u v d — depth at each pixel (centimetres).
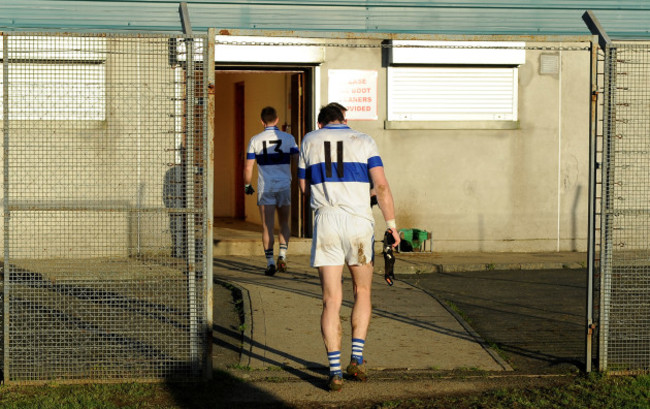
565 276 988
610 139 563
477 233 1143
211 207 541
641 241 710
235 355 618
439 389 541
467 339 664
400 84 1112
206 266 544
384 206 547
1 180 909
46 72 555
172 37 525
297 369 580
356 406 511
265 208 934
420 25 1095
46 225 604
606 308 573
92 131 573
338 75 1098
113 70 560
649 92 691
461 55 1102
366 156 542
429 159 1128
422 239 1110
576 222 1159
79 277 594
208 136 533
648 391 538
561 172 1154
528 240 1152
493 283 934
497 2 1105
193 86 527
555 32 1118
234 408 505
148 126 570
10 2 1010
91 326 617
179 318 582
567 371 584
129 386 534
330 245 534
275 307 757
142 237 583
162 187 570
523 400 516
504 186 1145
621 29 1120
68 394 518
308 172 550
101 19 1027
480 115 1130
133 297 590
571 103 1151
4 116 527
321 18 1079
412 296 823
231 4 1055
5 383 538
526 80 1140
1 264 855
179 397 520
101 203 585
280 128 1255
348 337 664
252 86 1397
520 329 708
